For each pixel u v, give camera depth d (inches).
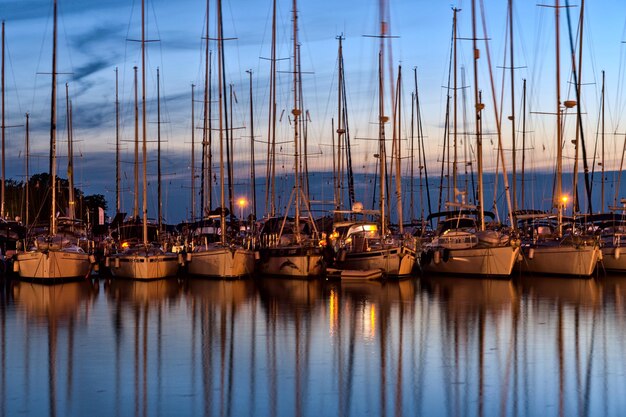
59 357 933.8
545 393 766.5
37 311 1317.7
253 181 2532.0
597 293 1552.7
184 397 756.6
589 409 716.0
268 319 1218.0
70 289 1679.4
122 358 927.0
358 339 1043.9
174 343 1019.9
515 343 1009.5
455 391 775.7
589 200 2305.6
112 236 2652.6
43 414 705.0
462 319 1210.6
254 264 1969.7
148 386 796.6
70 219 2210.9
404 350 967.6
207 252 1930.4
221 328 1135.6
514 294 1542.8
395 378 826.8
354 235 2027.6
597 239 1876.2
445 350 967.0
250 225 2367.1
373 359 917.2
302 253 1899.6
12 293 1593.3
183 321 1203.2
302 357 929.5
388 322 1184.2
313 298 1493.6
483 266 1886.1
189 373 850.1
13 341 1037.8
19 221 2372.0
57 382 812.6
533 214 2255.2
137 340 1042.1
